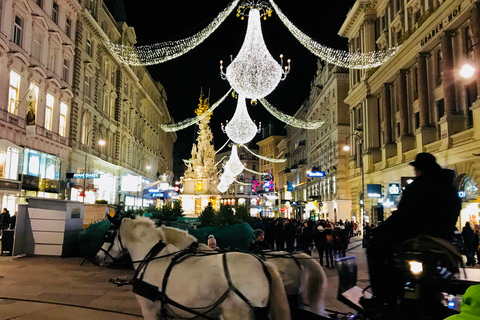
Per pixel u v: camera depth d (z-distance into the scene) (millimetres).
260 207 95000
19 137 27219
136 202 57188
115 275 13219
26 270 13953
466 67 13812
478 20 21047
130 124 56812
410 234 5148
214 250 5641
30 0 28266
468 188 22250
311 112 67125
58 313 8555
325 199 55938
